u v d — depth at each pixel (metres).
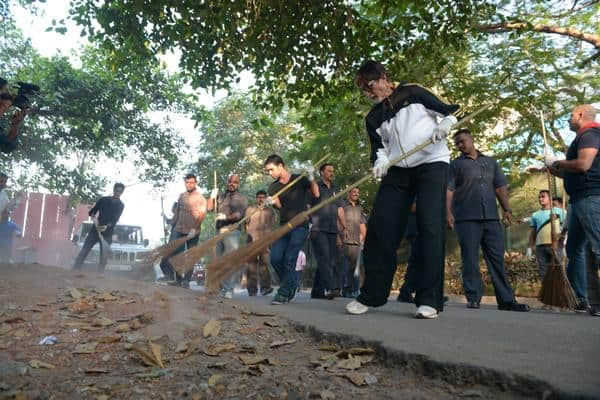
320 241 7.54
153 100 15.66
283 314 4.14
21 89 6.44
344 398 2.26
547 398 2.04
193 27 8.38
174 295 4.95
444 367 2.42
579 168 4.92
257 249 4.18
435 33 9.16
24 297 4.16
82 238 14.29
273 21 8.23
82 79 14.61
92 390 2.33
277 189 6.36
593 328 3.38
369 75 4.21
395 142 4.11
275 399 2.27
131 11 8.53
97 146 15.43
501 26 11.15
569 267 5.77
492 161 6.04
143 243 13.88
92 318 3.63
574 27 12.89
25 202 16.72
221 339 3.23
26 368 2.57
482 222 5.89
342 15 8.33
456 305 6.71
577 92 13.16
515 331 3.22
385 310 4.57
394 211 4.11
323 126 13.81
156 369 2.64
